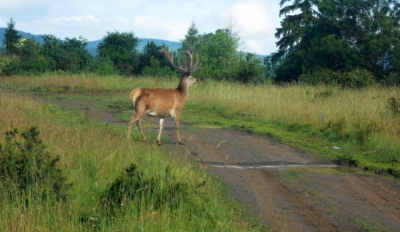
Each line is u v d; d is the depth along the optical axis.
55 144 9.52
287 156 11.87
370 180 9.94
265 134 14.82
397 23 35.81
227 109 19.42
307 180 9.77
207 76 34.06
